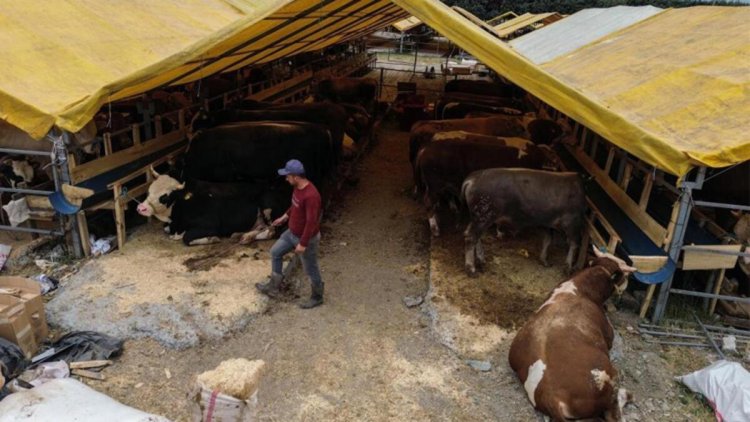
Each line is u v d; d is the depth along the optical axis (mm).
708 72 6746
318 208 5406
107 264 6430
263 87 14430
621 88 7309
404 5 6031
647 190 6129
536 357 4535
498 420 4566
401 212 8930
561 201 6418
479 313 5930
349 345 5438
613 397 4238
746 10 9250
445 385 4945
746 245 5770
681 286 6594
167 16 9461
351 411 4605
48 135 6066
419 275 6883
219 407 2781
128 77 6262
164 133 9492
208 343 5320
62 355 4945
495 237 7883
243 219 7359
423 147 8055
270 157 8180
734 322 5988
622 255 6305
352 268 6965
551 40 14711
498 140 8203
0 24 6766
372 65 29312
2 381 3938
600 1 43531
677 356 5438
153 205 6977
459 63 31578
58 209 6250
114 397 4578
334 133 10180
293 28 8797
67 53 6918
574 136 10453
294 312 5922
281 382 4898
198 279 6270
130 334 5316
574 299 4984
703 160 5051
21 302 4832
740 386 4500
